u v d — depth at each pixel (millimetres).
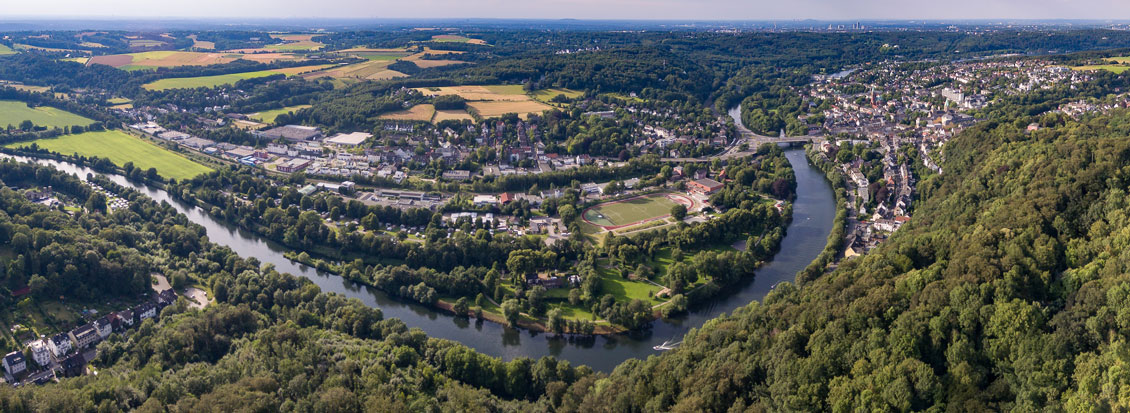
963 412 184000
